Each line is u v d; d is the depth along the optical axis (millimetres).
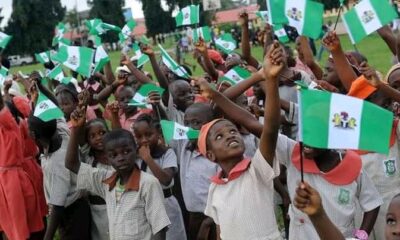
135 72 6820
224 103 3812
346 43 24328
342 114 2418
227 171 3600
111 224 4461
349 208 3770
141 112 6574
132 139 4387
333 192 3754
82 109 4562
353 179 3770
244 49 7070
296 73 6023
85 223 5020
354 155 3855
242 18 6996
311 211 2457
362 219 3953
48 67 10383
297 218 3828
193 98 6262
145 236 4344
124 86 6945
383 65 16469
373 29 3789
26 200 5379
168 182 4840
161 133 5477
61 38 10586
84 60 5301
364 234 3570
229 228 3533
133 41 8250
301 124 2477
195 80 4574
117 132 4367
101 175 4570
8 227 5363
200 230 4863
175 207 5000
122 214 4371
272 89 3080
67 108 6387
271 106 3115
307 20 3340
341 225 3744
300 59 7023
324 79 5293
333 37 4348
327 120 2436
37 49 56188
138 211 4344
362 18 3818
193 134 4633
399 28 5668
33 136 5094
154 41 43750
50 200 4980
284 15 3369
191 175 4980
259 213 3457
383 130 2371
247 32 7020
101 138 4887
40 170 5707
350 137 2402
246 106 5316
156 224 4277
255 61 7164
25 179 5391
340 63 4375
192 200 4965
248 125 3748
